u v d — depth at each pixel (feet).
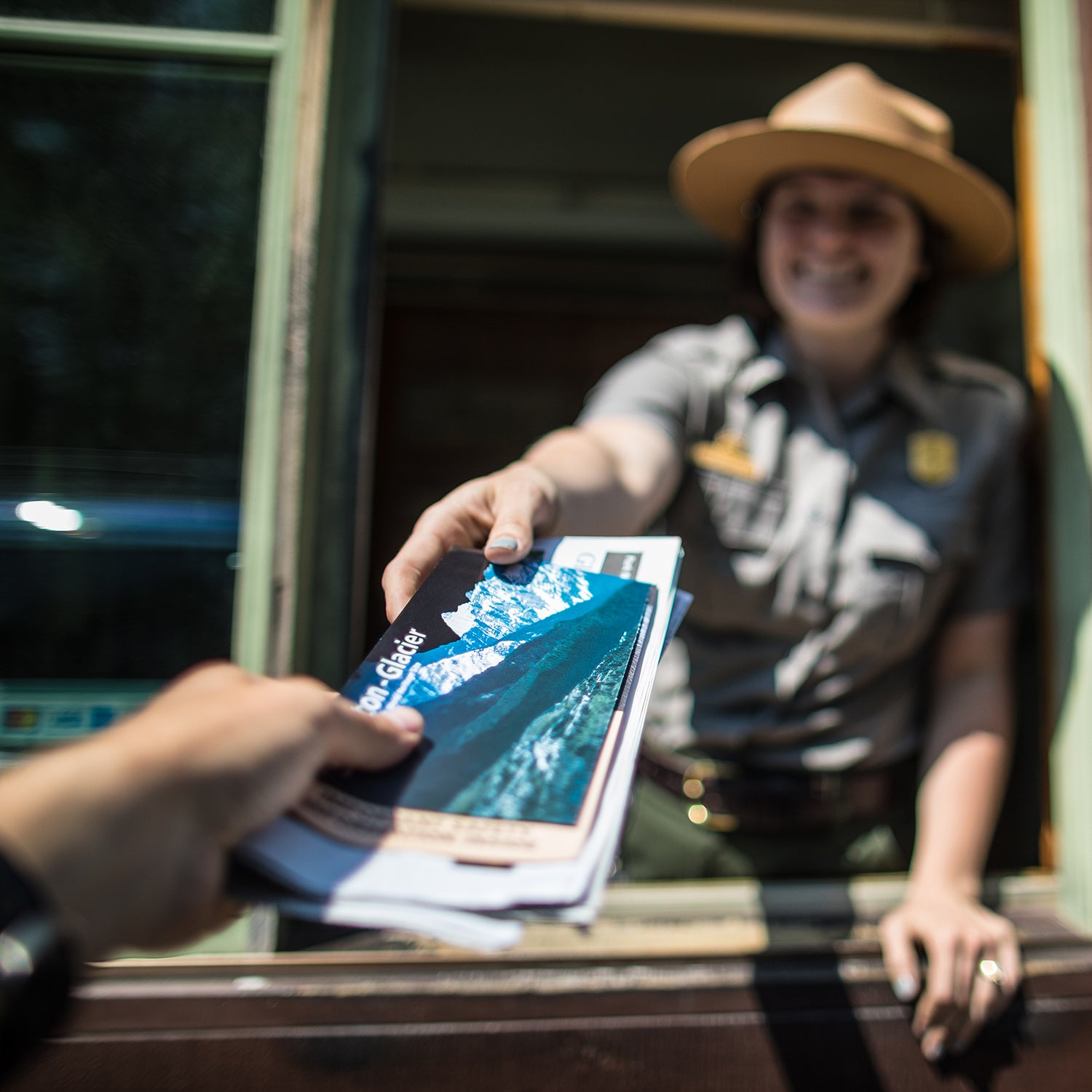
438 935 1.24
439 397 10.16
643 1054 2.95
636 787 4.00
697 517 3.82
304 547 3.22
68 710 3.10
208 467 3.24
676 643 4.00
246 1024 2.86
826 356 4.11
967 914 3.19
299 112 3.29
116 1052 2.79
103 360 3.26
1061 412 4.00
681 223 9.83
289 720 1.29
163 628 3.15
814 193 4.06
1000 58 6.95
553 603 1.94
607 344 10.34
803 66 7.26
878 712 3.87
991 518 4.04
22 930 0.97
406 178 9.25
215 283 3.32
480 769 1.52
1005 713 3.84
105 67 3.36
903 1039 3.03
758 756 3.85
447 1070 2.88
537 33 6.90
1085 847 3.68
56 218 3.30
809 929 3.38
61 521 3.17
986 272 4.78
